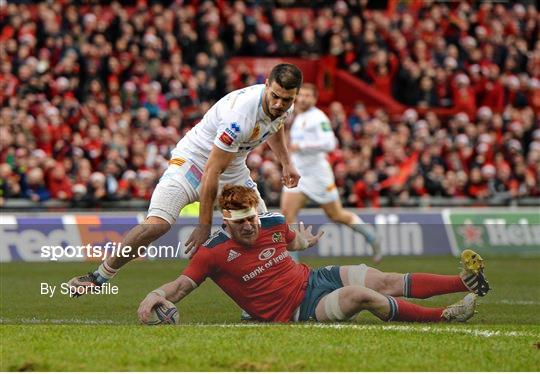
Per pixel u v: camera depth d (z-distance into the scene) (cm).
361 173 4147
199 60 4656
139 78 4394
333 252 3550
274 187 3906
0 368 1392
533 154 4712
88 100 4188
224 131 1788
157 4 4762
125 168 3919
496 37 5444
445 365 1445
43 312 2003
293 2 5472
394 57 5131
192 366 1415
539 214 3925
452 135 4706
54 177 3769
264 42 5053
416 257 3653
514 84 5262
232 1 5159
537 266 3350
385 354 1505
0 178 3712
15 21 4388
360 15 5262
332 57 5103
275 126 1848
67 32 4441
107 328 1719
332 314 1831
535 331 1786
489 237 3850
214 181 1803
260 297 1850
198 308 2039
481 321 1938
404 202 4178
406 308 1839
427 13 5384
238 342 1571
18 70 4206
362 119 4662
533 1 5909
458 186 4381
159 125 4106
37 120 3931
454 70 5197
